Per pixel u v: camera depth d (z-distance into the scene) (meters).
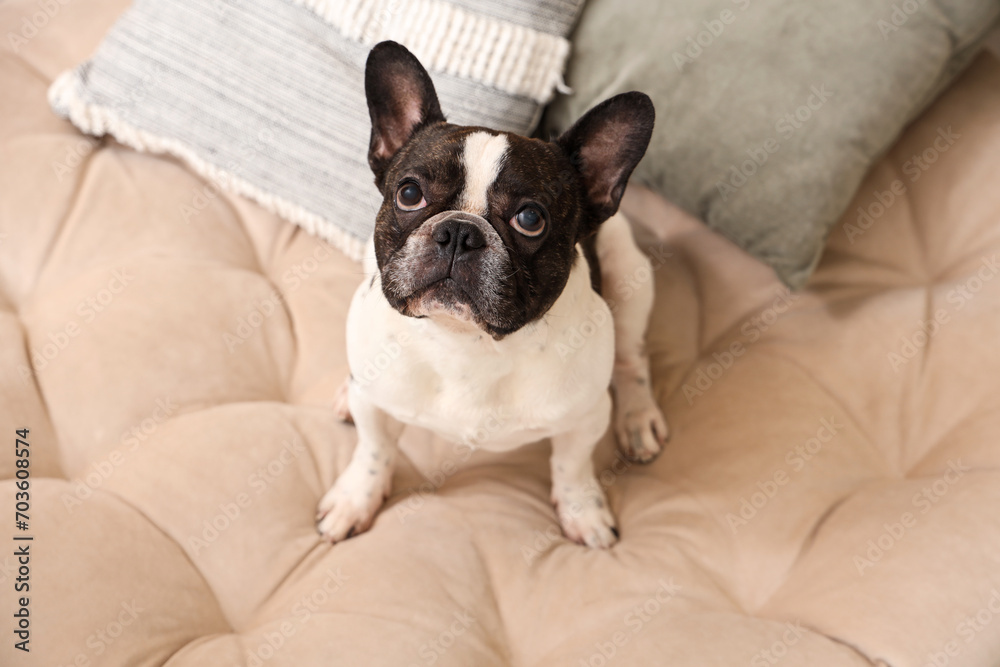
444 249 0.95
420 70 1.05
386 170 1.07
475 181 0.98
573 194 1.03
